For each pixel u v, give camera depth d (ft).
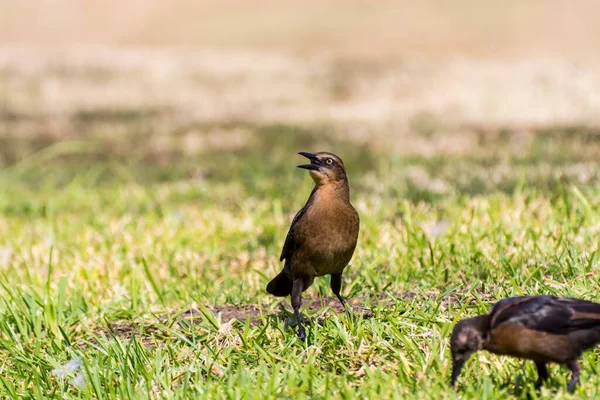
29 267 38.60
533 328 20.74
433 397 21.21
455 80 92.43
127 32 147.84
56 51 121.60
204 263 36.99
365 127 73.15
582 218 34.35
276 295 29.53
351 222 27.20
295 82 97.66
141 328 27.91
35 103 91.25
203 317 29.73
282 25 145.79
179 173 59.88
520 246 32.81
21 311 30.14
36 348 27.53
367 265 32.55
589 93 78.84
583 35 131.03
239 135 72.79
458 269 31.32
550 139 59.06
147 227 43.78
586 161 48.32
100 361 25.63
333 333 26.37
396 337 25.38
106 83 101.60
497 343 21.07
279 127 75.20
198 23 149.69
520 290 27.86
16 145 72.13
